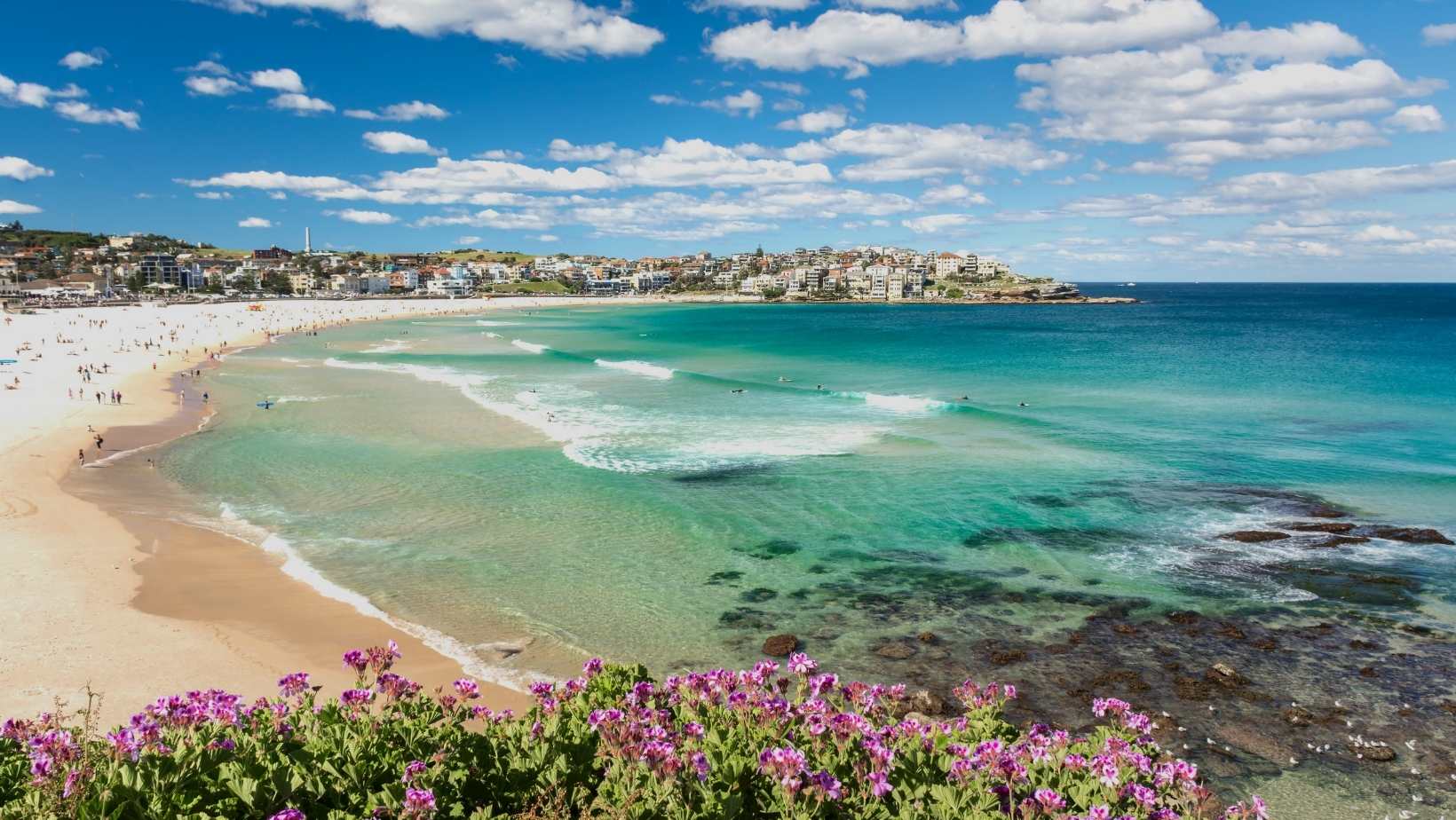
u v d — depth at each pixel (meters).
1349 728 13.52
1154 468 32.44
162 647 16.31
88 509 26.67
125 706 13.77
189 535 24.22
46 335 101.19
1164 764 6.86
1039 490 29.31
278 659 15.94
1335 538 23.28
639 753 6.08
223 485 30.89
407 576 20.94
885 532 24.67
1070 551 22.75
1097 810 5.68
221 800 5.86
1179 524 25.11
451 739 6.92
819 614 18.69
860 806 6.03
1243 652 16.36
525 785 6.57
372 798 5.86
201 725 6.73
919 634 17.55
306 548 23.12
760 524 25.52
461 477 31.78
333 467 33.81
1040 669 15.82
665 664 16.11
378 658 7.82
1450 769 12.34
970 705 8.69
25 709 13.45
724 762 6.11
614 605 19.17
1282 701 14.41
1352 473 30.98
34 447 36.94
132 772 5.62
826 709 7.03
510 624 18.02
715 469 33.06
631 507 27.52
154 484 31.11
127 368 70.62
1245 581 20.20
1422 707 14.12
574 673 15.65
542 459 35.06
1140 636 17.20
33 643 16.20
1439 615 17.95
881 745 6.52
